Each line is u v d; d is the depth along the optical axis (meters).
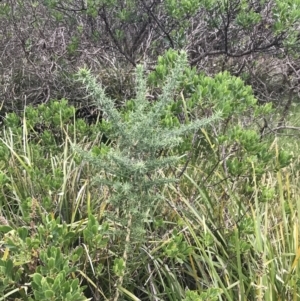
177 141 1.92
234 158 2.63
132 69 3.97
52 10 4.24
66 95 3.88
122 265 1.89
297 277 2.07
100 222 2.34
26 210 2.22
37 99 3.92
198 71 4.11
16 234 1.98
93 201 2.45
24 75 3.96
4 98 3.62
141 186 1.92
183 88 2.82
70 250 2.26
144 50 4.30
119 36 4.11
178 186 2.53
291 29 3.71
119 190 1.93
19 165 2.77
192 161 2.79
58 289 1.64
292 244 2.28
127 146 1.95
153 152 1.93
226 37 3.90
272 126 3.82
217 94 2.64
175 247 1.99
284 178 3.04
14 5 4.21
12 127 3.03
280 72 4.70
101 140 3.22
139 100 2.05
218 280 2.05
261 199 2.44
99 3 3.79
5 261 1.77
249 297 2.19
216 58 4.46
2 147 2.68
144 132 1.89
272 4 4.09
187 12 3.63
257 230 2.19
